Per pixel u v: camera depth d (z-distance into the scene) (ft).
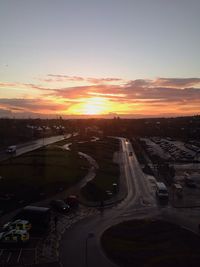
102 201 218.59
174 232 169.68
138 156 480.64
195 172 367.25
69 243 152.05
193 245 153.99
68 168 313.53
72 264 130.52
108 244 150.00
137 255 139.74
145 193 260.62
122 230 169.37
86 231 168.86
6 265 128.47
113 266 129.90
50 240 155.53
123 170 366.43
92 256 138.10
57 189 244.22
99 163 384.06
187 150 574.97
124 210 211.82
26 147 495.41
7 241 148.66
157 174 343.05
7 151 415.23
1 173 266.57
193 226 182.91
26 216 169.58
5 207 197.16
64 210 199.93
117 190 266.16
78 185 266.36
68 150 440.86
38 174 272.10
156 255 140.77
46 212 171.32
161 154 513.04
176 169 386.52
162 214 205.26
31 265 128.77
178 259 137.08
